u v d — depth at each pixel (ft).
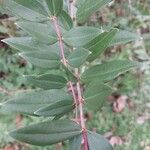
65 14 0.74
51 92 0.66
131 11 2.57
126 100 2.60
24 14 0.71
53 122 0.63
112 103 2.59
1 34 2.23
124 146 2.47
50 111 0.64
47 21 0.72
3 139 2.37
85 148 0.65
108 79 0.66
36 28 0.69
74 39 0.69
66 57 0.69
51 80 0.67
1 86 2.40
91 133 0.66
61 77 0.67
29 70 2.44
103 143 0.65
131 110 2.57
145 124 2.54
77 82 0.68
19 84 2.41
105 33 0.65
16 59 2.50
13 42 0.70
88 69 0.67
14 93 2.32
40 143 0.61
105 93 0.63
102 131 2.49
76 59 0.66
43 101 0.66
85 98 0.65
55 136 0.63
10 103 0.64
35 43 0.70
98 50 0.67
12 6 0.71
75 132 0.65
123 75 2.62
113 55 2.57
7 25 2.07
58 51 0.70
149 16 2.60
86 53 0.65
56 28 0.71
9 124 2.40
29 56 0.67
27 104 0.65
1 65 2.48
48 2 0.70
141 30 2.69
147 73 2.60
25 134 0.59
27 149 2.38
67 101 0.65
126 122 2.53
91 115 2.51
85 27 0.69
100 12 2.26
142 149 2.46
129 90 2.60
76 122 0.65
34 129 0.60
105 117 2.53
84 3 0.75
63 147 2.36
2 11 0.77
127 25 2.55
